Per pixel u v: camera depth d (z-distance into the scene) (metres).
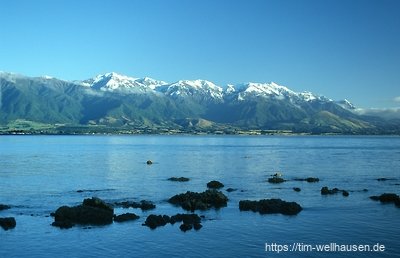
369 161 146.75
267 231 50.28
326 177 101.06
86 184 88.56
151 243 45.69
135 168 122.00
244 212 60.56
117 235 48.78
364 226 52.28
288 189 81.81
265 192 78.12
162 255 41.97
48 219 56.12
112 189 81.81
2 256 42.06
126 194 75.94
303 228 51.53
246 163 139.00
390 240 46.50
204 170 117.06
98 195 74.75
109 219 54.94
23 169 117.44
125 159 154.50
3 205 63.44
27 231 50.41
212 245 44.91
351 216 57.62
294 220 55.47
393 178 98.88
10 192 77.81
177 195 68.50
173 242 46.00
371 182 92.06
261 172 112.06
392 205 65.12
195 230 50.72
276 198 69.25
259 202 62.81
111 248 44.19
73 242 46.19
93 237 47.94
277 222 54.44
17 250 43.78
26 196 73.56
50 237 48.06
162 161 146.75
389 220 55.34
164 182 91.88
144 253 42.62
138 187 84.56
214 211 61.34
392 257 41.12
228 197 72.94
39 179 96.00
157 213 60.22
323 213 59.59
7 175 103.12
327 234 48.94
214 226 52.62
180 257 41.44
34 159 152.12
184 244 45.31
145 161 146.12
